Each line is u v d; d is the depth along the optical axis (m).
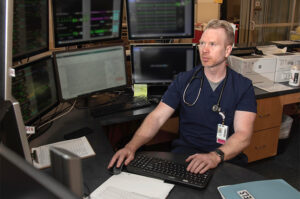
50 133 1.56
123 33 3.21
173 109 1.71
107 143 1.46
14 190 0.58
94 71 1.90
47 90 1.64
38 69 1.53
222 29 1.53
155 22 2.10
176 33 2.14
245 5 4.63
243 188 1.10
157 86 2.32
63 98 1.79
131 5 2.04
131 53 2.14
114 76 2.03
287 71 2.45
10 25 1.02
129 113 1.82
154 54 2.15
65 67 1.75
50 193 0.48
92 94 1.93
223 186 1.11
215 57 1.54
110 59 1.97
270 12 4.71
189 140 1.70
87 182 1.14
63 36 1.77
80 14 1.81
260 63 2.32
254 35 4.77
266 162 2.58
